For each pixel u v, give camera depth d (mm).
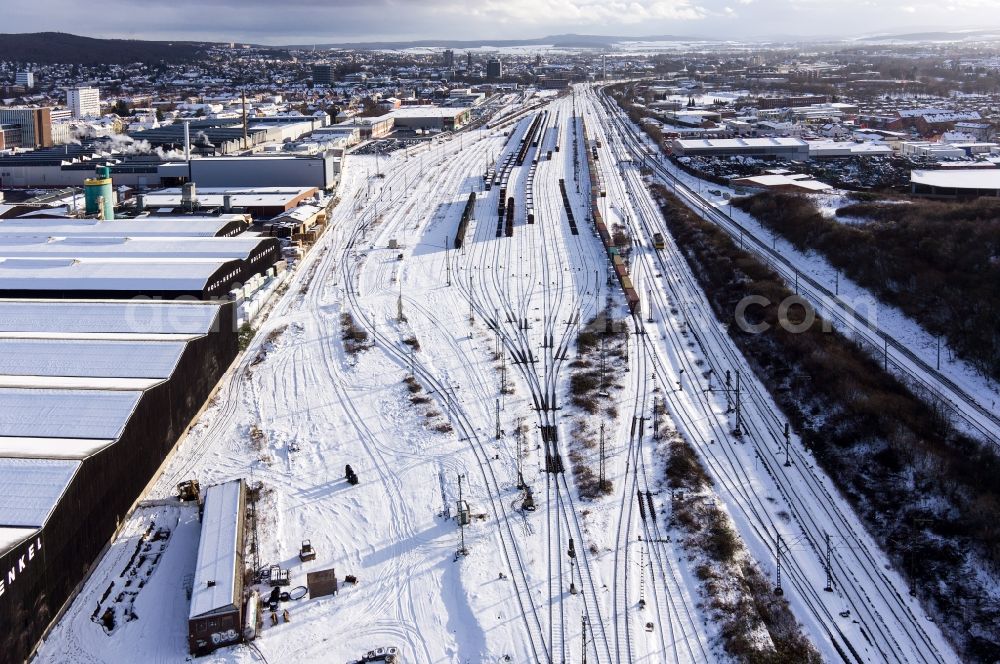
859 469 61781
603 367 79250
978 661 43906
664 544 52312
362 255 116875
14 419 53281
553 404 71250
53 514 43844
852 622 46594
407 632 44406
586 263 112938
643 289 103062
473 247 120375
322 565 49906
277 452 63312
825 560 51875
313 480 59344
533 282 104938
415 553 51031
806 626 46219
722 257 111312
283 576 48219
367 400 72000
